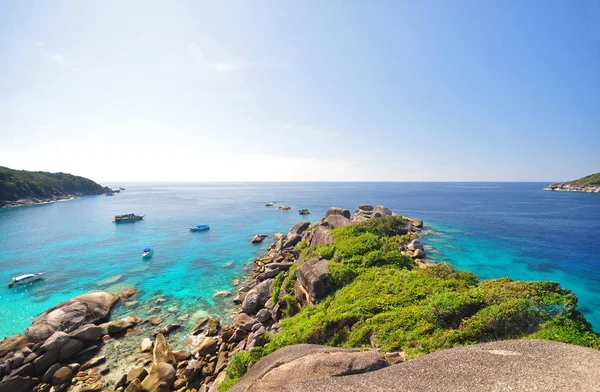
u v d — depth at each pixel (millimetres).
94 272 38531
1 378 17703
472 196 161125
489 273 33531
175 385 16797
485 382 7059
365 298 18312
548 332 11250
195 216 89062
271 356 11383
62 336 19906
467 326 12758
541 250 43125
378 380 7656
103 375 18094
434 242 47625
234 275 37406
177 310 27375
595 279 31766
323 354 9266
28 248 51062
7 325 25328
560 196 153625
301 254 38219
